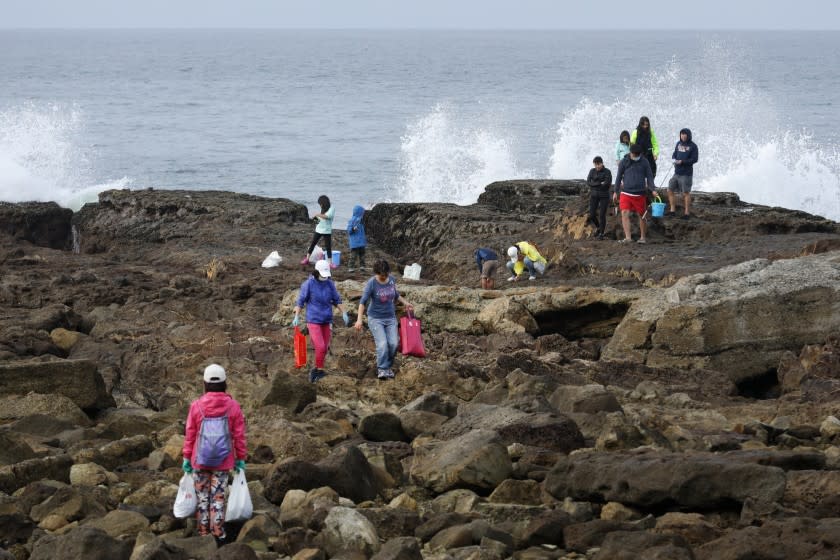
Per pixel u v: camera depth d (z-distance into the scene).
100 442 17.91
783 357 23.20
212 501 13.33
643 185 34.22
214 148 113.06
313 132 130.38
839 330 23.81
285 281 34.28
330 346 25.52
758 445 16.52
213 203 47.50
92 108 164.62
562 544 12.91
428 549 12.94
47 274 36.38
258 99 189.25
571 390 19.30
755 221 36.06
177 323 28.64
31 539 13.59
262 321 29.81
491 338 25.95
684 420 19.00
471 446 15.38
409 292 28.33
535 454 15.90
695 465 13.23
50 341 26.42
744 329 23.73
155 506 14.63
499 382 21.62
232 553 11.84
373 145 115.00
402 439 18.78
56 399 19.86
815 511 12.96
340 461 15.01
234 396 21.83
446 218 42.41
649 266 31.34
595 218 36.44
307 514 13.53
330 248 38.56
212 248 42.06
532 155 100.50
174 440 17.31
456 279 36.41
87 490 15.05
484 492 15.05
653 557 11.12
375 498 15.26
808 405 19.27
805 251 30.70
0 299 32.25
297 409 20.81
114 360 25.59
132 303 31.34
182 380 23.78
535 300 26.97
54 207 50.56
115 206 48.53
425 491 15.30
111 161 100.88
